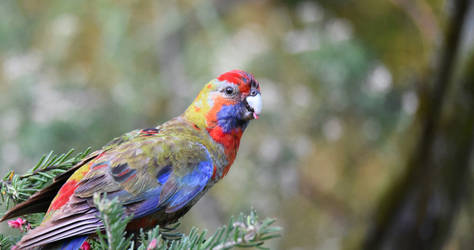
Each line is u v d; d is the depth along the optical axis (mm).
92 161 5605
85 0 11180
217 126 6332
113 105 10914
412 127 11523
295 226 12875
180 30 11734
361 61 11672
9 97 10625
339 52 11703
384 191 11992
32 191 5410
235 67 11633
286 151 11914
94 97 10969
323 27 12328
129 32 11180
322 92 12109
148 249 4273
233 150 6500
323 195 13188
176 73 11602
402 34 12312
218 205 12422
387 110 12125
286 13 12875
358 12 12539
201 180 5918
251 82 6457
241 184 12031
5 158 10211
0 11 11117
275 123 11898
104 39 10984
